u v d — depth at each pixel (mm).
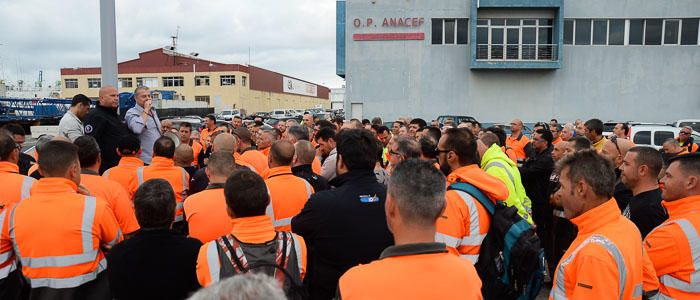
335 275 2721
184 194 4641
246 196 2396
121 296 2453
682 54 24297
